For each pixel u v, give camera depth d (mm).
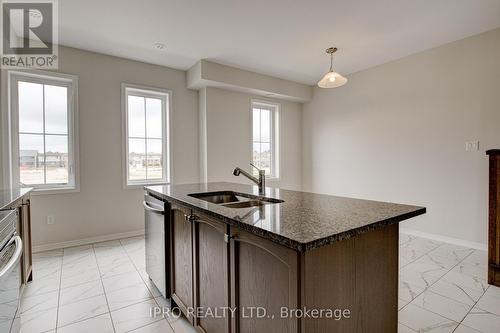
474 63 3064
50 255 2918
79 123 3264
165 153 4008
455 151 3236
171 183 3977
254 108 4844
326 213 1271
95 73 3377
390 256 1277
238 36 3037
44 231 3074
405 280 2318
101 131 3418
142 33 2928
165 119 4004
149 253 2240
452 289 2160
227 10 2502
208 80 3770
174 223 1845
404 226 3746
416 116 3586
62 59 3158
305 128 5250
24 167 3014
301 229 992
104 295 2090
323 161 4902
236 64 3912
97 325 1725
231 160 4352
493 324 1715
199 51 3434
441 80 3336
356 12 2561
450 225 3299
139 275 2438
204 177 4133
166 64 3852
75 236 3256
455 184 3248
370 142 4141
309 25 2793
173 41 3139
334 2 2389
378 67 4000
